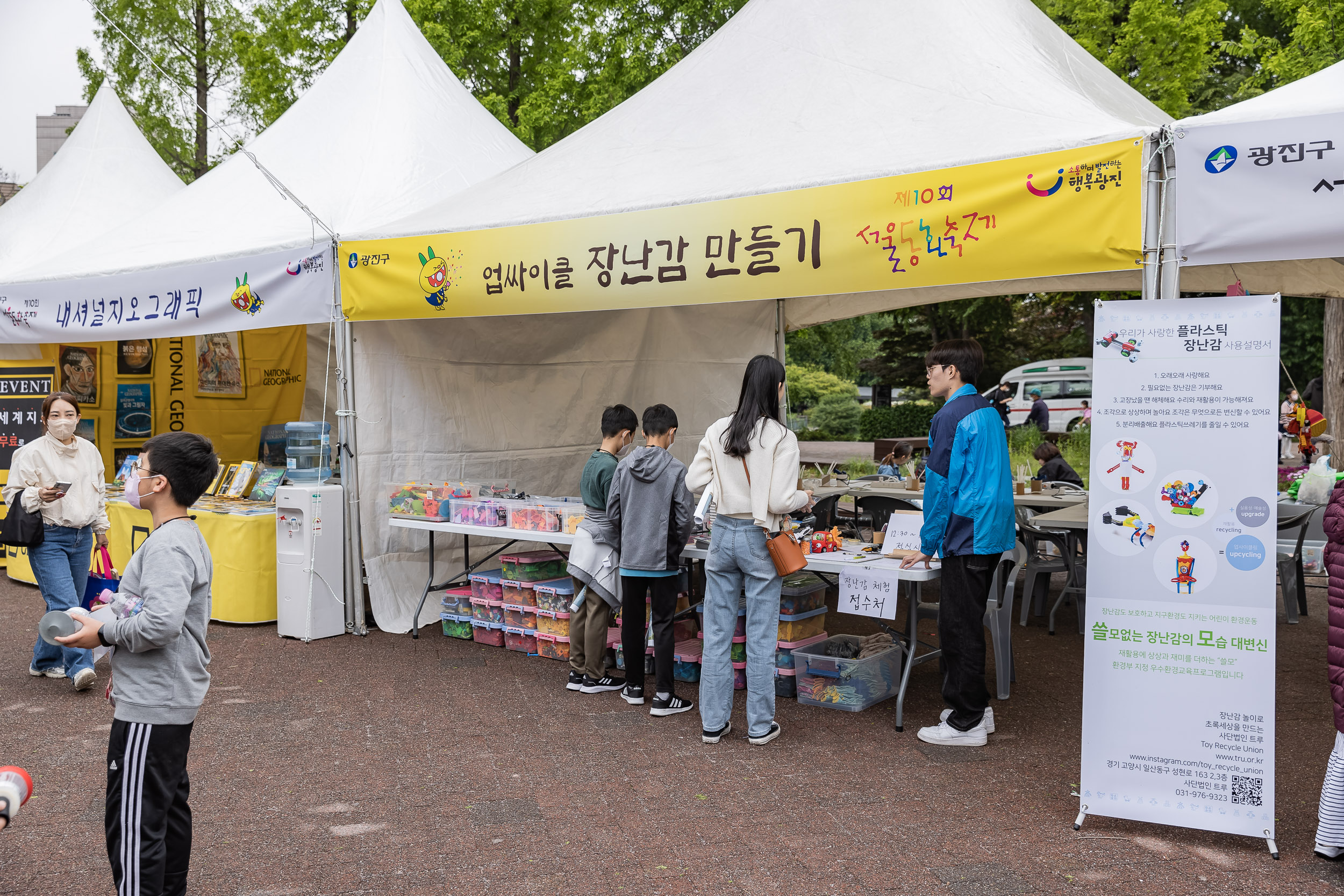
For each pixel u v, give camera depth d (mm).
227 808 3721
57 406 5258
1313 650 6199
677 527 4793
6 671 5723
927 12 5492
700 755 4305
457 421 7379
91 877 3131
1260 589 3244
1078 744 4430
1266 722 3238
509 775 4066
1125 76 14203
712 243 4875
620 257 5180
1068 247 3910
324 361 9797
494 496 6758
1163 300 3367
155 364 8945
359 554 6664
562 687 5387
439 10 14344
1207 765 3316
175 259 6855
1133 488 3404
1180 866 3199
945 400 4461
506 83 15164
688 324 9023
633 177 5469
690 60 6352
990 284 8289
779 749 4383
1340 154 3377
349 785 3947
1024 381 24703
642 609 4984
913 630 4719
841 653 5121
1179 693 3352
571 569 5219
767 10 6184
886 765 4164
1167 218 3701
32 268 8039
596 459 5273
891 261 4371
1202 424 3314
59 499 5211
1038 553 7848
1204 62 13898
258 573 6844
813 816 3619
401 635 6656
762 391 4371
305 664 5859
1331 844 3203
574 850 3342
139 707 2428
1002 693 5188
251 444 9406
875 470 17406
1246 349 3264
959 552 4277
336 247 6348
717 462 4449
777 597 4422
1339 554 3166
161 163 10750
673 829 3514
